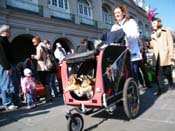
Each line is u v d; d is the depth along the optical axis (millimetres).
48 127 4367
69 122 3705
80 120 3889
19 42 17188
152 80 7613
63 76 4152
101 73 3756
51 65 6980
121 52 4395
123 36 4602
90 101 3855
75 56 3951
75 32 20781
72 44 20328
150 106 5137
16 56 16891
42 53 6961
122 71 4410
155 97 5934
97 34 24141
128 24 5207
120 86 4336
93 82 3947
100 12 24906
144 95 6250
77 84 4004
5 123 4770
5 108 6039
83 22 22266
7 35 5781
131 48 5488
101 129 4027
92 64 4121
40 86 7188
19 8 15469
